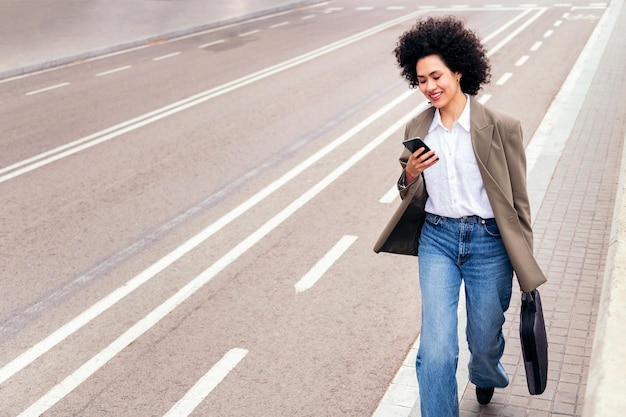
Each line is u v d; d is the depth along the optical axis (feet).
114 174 32.53
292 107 43.47
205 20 83.56
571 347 16.62
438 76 11.60
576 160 29.91
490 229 12.21
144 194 29.78
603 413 9.57
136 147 36.60
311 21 83.41
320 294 20.92
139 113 43.78
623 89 41.34
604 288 12.94
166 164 33.60
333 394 16.35
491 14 78.69
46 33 77.10
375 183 29.76
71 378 17.60
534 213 24.67
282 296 20.90
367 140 35.94
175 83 52.54
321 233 25.09
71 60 64.28
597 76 45.11
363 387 16.55
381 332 18.79
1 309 20.99
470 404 14.85
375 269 22.29
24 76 58.95
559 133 33.60
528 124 36.17
